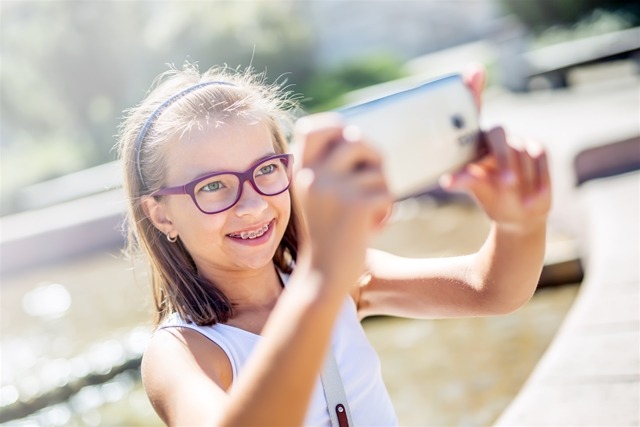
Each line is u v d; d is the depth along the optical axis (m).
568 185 5.38
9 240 8.30
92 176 14.23
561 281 4.39
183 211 1.28
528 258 1.03
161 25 22.16
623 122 6.31
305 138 0.73
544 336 3.76
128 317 5.62
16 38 26.31
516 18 22.22
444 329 4.06
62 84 26.33
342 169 0.72
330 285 0.72
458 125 0.87
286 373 0.73
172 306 1.36
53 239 8.41
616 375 2.16
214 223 1.25
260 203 1.24
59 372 4.62
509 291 1.13
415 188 0.84
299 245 1.45
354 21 28.30
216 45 20.86
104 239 8.51
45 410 4.23
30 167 22.06
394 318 4.29
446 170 0.86
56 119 27.66
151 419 3.89
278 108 1.47
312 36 21.89
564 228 5.31
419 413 3.23
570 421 1.97
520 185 0.91
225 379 1.24
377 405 1.37
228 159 1.25
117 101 26.00
